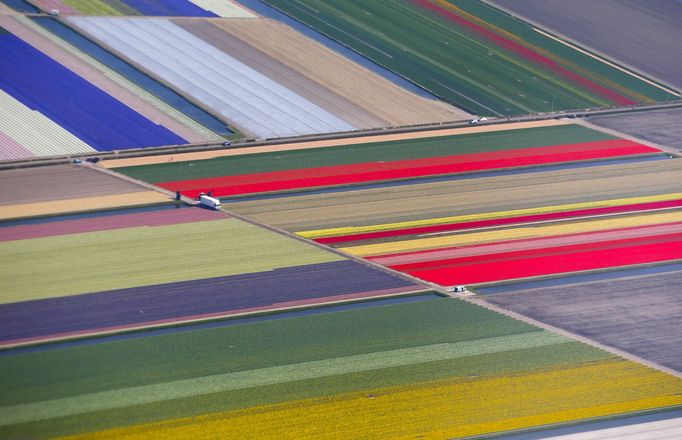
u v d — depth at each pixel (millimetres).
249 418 157875
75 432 152125
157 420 156125
